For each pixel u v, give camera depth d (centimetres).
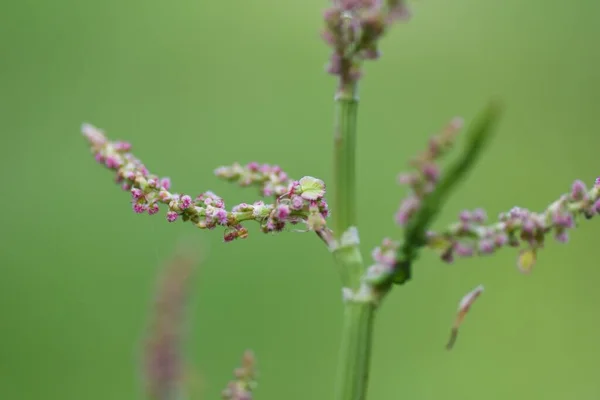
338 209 21
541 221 20
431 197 18
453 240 19
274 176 22
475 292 20
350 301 20
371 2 20
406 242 19
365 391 20
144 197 21
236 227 21
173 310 16
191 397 17
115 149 21
